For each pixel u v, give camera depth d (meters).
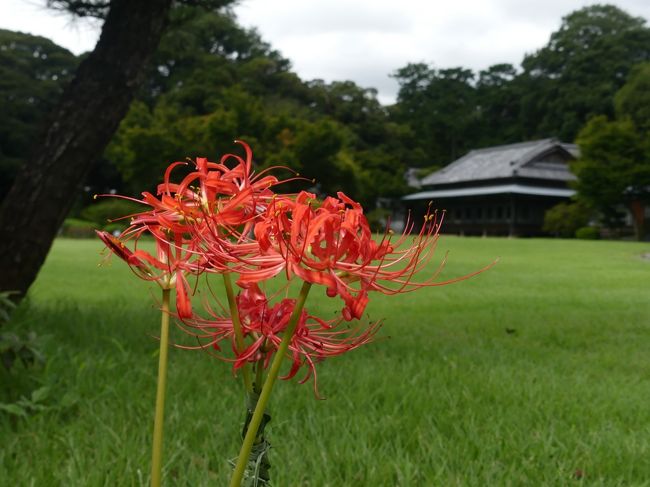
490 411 3.64
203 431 3.26
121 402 3.64
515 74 77.81
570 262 18.95
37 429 3.23
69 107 5.38
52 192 5.31
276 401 3.66
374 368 4.60
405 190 51.12
